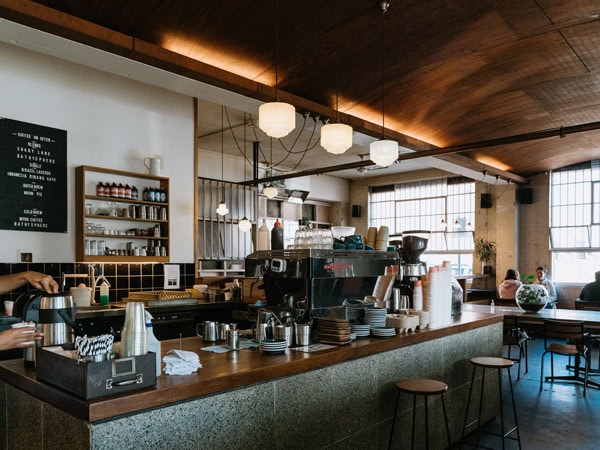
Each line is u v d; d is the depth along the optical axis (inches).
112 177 238.1
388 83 262.1
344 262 138.1
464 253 523.2
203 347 117.6
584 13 211.6
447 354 157.5
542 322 242.2
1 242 201.6
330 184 588.7
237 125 371.6
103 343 73.9
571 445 161.5
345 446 115.8
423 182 559.2
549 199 475.8
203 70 200.8
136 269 249.8
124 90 247.3
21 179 206.7
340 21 199.6
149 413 75.5
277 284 139.3
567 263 466.0
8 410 92.2
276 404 97.9
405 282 171.3
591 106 320.5
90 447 68.4
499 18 212.1
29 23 154.9
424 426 145.6
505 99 299.6
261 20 190.1
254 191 419.5
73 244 223.0
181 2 170.9
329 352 111.3
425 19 207.3
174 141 269.6
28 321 99.4
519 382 250.5
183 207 272.5
